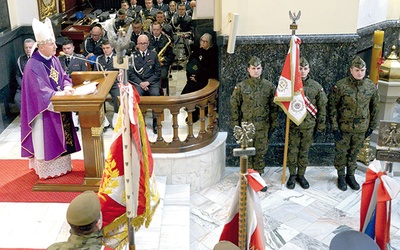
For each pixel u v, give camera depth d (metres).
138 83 6.56
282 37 5.86
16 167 5.46
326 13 5.81
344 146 5.66
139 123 3.59
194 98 5.50
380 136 3.59
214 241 4.84
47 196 4.84
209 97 5.69
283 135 6.27
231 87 6.09
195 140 5.68
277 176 6.12
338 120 5.67
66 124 4.97
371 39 6.65
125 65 3.33
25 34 7.30
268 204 5.49
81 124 4.68
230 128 6.26
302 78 5.52
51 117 4.79
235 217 3.61
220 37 5.89
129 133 3.40
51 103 4.68
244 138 3.29
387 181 3.64
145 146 3.65
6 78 6.72
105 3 14.20
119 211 3.67
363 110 5.48
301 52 5.95
